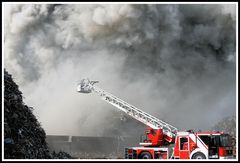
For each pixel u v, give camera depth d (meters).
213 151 20.08
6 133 15.25
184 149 20.72
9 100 17.55
